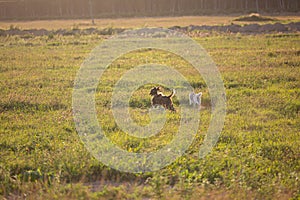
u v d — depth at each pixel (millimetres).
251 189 12945
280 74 30188
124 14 131375
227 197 12102
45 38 58781
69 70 33750
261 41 49781
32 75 31750
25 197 12672
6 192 13117
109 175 14133
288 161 14969
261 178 13602
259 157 15305
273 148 16141
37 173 13984
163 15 127438
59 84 28297
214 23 83812
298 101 22891
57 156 15008
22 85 28469
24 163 14680
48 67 35406
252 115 20969
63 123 19656
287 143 16656
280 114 21188
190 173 13961
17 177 13922
